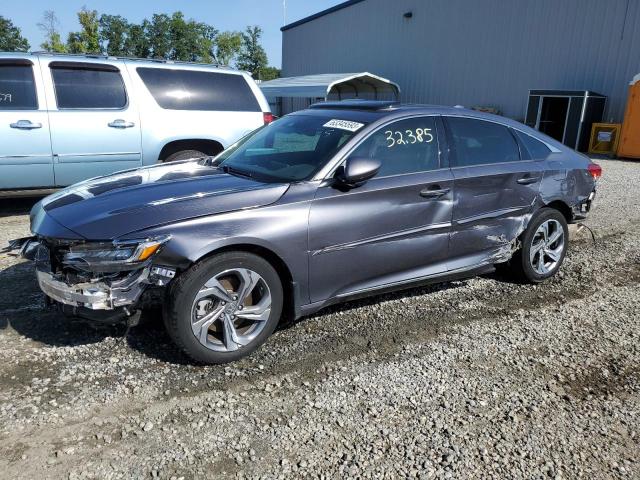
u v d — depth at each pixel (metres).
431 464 2.66
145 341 3.73
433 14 25.03
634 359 3.78
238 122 7.70
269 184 3.71
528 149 4.94
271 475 2.54
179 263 3.20
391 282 4.13
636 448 2.85
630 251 6.36
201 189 3.64
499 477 2.59
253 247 3.46
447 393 3.27
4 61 6.36
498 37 21.86
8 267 5.09
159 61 7.30
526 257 4.94
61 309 3.32
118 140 6.95
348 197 3.77
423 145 4.25
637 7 17.00
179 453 2.67
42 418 2.88
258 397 3.15
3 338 3.71
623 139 15.82
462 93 24.00
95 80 6.83
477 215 4.45
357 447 2.76
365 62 30.39
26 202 8.04
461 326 4.19
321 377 3.39
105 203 3.49
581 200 5.26
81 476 2.49
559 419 3.06
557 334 4.12
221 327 3.48
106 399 3.07
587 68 18.70
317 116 4.54
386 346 3.82
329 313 4.32
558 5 19.33
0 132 6.32
